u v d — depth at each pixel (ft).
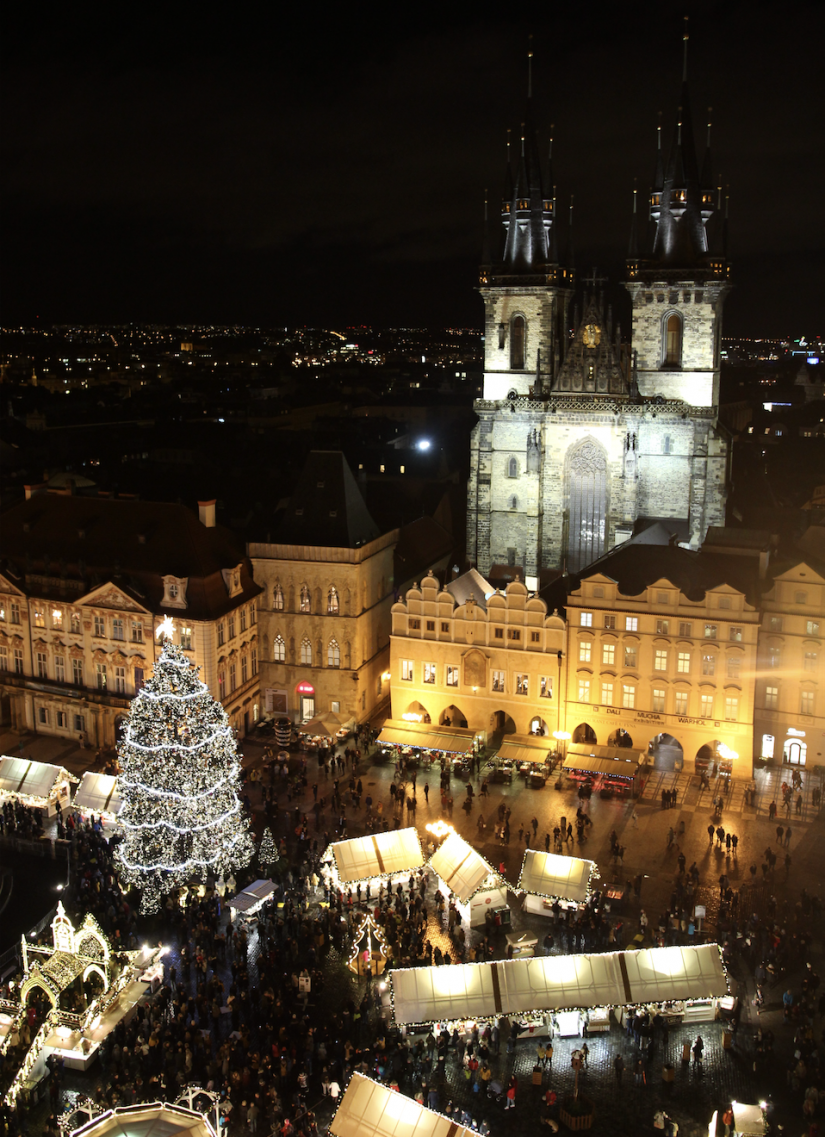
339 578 363.56
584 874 254.06
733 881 272.10
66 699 358.64
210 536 363.76
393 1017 212.23
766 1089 199.93
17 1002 215.92
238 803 272.72
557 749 342.23
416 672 364.99
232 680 359.66
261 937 245.45
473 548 475.72
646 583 335.47
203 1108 187.62
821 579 322.75
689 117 418.31
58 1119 187.52
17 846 287.07
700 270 415.64
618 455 433.89
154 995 225.15
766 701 337.72
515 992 212.02
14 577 362.74
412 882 262.06
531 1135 188.65
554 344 463.42
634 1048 213.05
